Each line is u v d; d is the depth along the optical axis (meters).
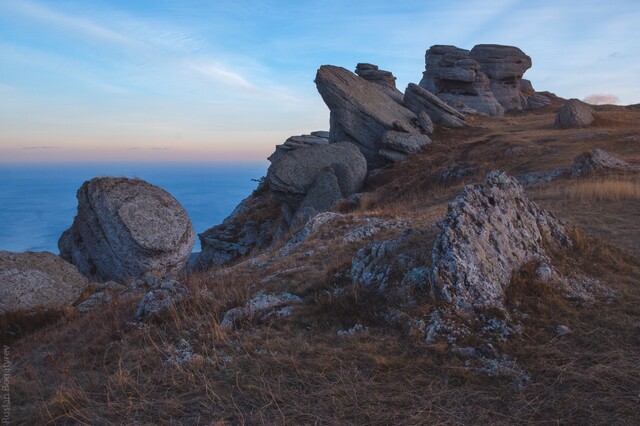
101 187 20.42
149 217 19.78
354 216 16.59
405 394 5.30
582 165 21.81
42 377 7.07
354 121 42.69
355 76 46.81
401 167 37.03
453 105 56.94
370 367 5.92
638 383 5.15
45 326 12.70
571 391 5.12
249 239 36.06
